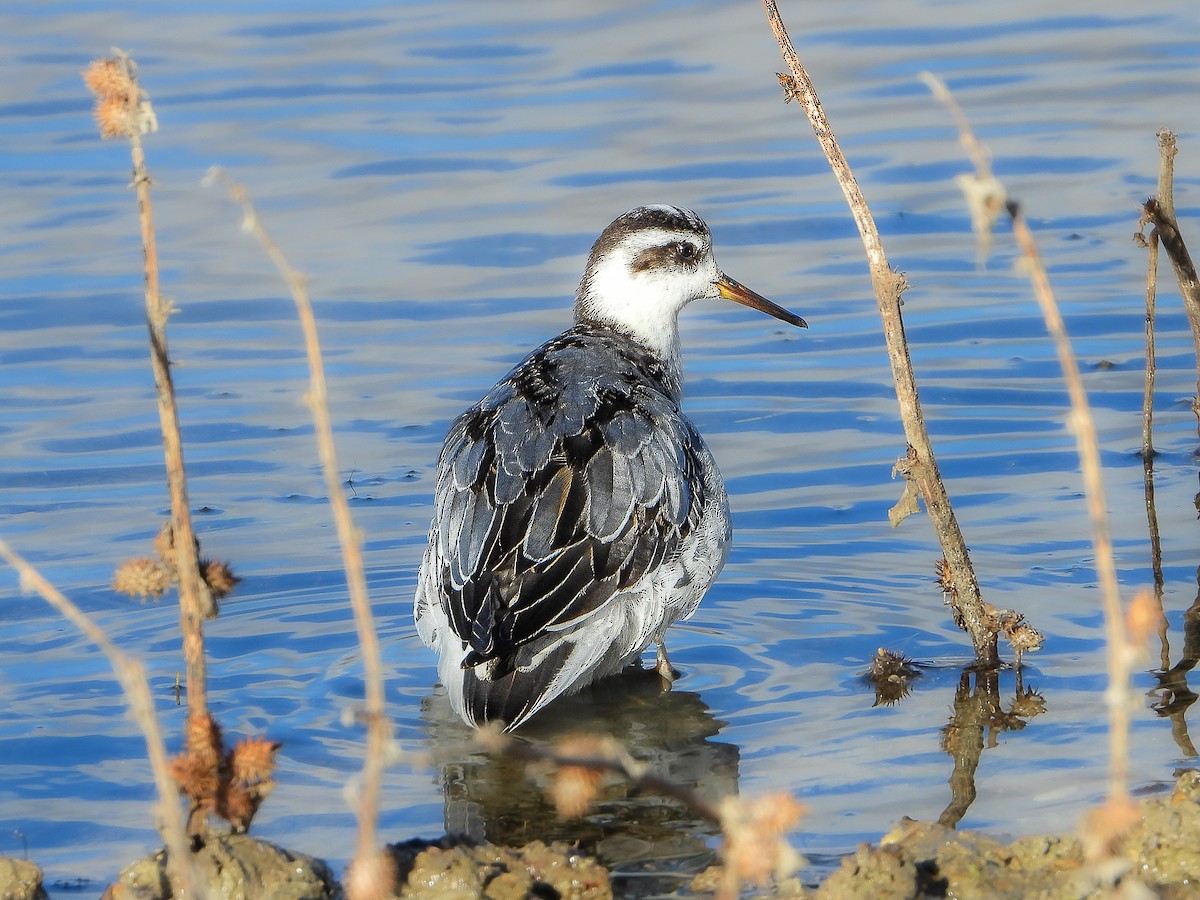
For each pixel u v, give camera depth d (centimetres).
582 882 793
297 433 1480
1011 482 1353
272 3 2519
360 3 2528
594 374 1173
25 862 821
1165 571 1183
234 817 786
